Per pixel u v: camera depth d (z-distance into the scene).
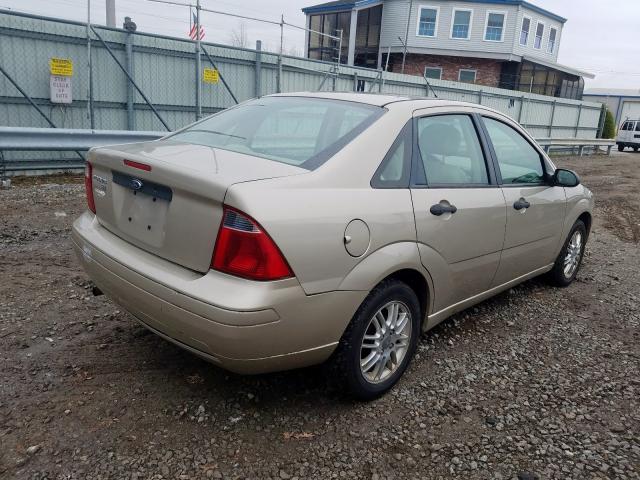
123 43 10.33
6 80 9.07
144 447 2.56
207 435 2.68
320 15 35.44
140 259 2.70
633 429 2.94
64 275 4.59
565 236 4.84
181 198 2.52
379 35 34.84
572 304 4.81
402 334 3.14
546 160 4.49
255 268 2.34
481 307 4.58
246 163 2.72
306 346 2.59
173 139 3.41
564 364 3.65
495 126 4.00
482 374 3.45
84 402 2.86
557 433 2.87
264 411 2.90
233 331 2.33
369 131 3.00
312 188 2.59
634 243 7.65
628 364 3.71
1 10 8.75
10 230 5.79
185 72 11.41
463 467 2.57
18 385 2.96
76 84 9.89
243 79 12.53
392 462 2.58
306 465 2.52
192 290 2.40
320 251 2.51
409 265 2.97
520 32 33.66
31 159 9.16
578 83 41.84
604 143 26.16
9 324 3.64
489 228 3.61
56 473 2.36
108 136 8.74
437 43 33.59
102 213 3.08
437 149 3.37
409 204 2.99
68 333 3.59
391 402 3.07
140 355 3.38
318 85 14.39
